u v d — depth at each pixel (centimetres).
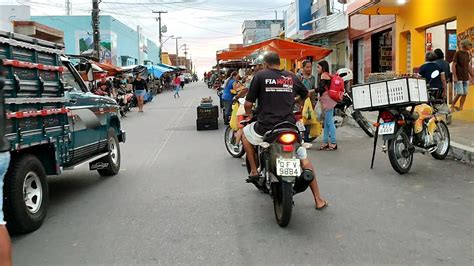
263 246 480
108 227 558
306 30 3053
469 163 818
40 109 582
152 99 3684
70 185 795
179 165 938
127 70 3159
